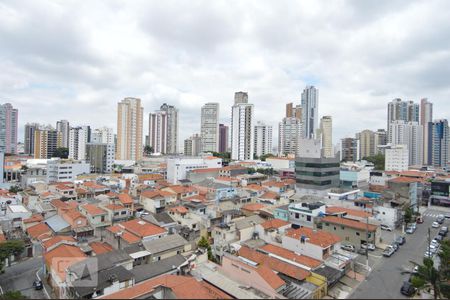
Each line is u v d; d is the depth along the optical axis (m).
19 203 80.44
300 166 98.75
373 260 48.25
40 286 40.78
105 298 30.36
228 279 36.38
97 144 163.12
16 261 50.62
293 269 38.59
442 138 186.12
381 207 68.00
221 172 132.12
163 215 63.97
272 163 165.38
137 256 43.12
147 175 124.88
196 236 59.44
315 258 43.31
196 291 30.64
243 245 49.97
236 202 78.44
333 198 78.69
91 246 49.97
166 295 31.22
